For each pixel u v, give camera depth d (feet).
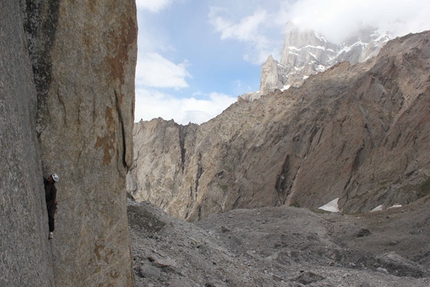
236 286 36.76
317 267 56.39
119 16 22.04
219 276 37.45
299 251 62.34
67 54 18.63
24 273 11.38
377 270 55.98
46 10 17.60
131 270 24.64
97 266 20.83
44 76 17.51
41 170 16.63
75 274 18.93
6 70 11.82
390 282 46.80
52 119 17.85
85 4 19.61
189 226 64.59
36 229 13.28
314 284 45.47
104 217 21.59
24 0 16.90
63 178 18.45
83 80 19.67
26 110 14.82
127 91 23.22
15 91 12.71
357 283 45.34
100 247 21.18
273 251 61.98
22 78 14.66
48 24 17.69
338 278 47.96
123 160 23.36
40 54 17.37
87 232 20.12
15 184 11.39
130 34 23.07
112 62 21.72
